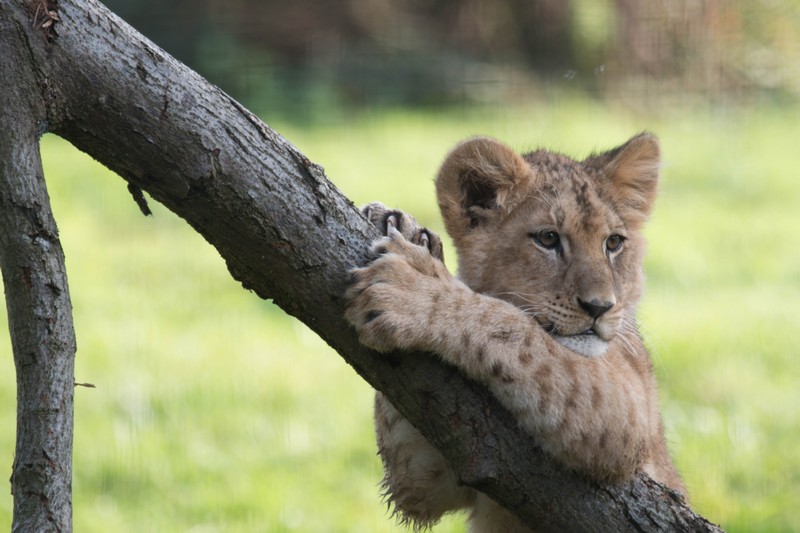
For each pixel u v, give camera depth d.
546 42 37.69
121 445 13.92
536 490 6.73
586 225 8.32
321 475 13.41
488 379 6.71
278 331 18.16
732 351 17.14
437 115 34.06
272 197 6.14
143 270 20.91
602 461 6.86
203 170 5.96
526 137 30.72
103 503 12.67
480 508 8.23
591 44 36.88
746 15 35.72
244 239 6.18
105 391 15.45
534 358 6.86
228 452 13.98
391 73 36.34
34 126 5.57
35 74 5.57
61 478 5.37
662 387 15.82
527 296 8.16
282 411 15.13
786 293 20.17
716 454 13.80
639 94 35.47
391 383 6.56
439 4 38.91
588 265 8.15
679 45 35.84
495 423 6.64
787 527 12.11
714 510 12.42
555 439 6.77
